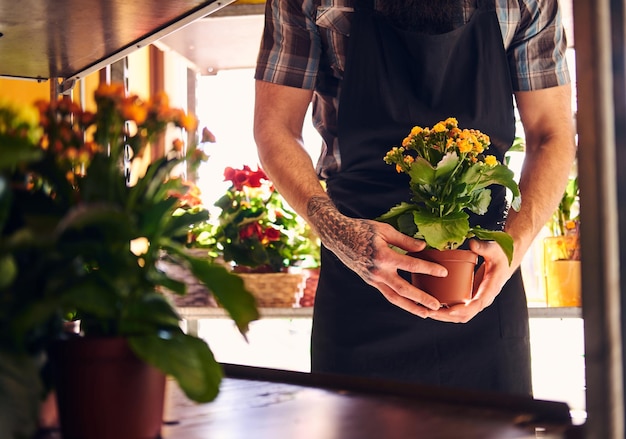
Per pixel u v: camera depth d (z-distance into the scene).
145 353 0.75
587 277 0.68
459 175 1.58
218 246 2.77
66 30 1.76
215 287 0.82
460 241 1.52
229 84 3.60
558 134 1.83
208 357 0.79
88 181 0.80
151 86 3.86
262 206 2.83
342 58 1.86
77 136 0.84
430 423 0.86
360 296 1.77
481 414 0.90
